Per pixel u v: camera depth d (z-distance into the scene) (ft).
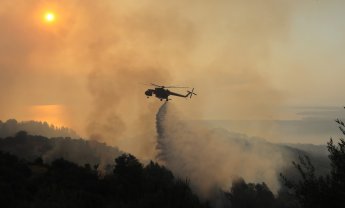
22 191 97.76
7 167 114.62
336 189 44.09
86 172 134.51
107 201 107.14
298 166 48.39
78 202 96.53
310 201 45.37
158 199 108.58
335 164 45.60
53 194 100.07
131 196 115.75
